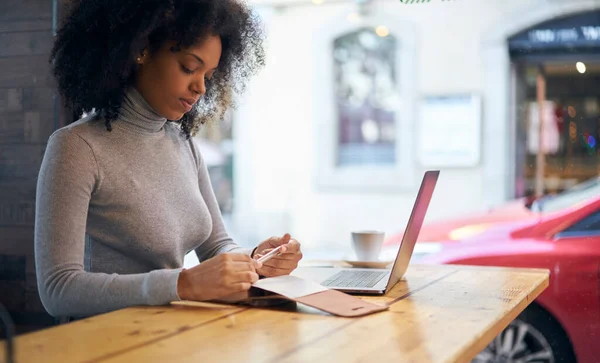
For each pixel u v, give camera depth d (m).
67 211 1.77
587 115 7.86
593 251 3.30
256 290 1.70
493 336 1.52
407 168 8.42
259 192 9.02
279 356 1.23
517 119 8.05
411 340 1.35
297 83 8.84
